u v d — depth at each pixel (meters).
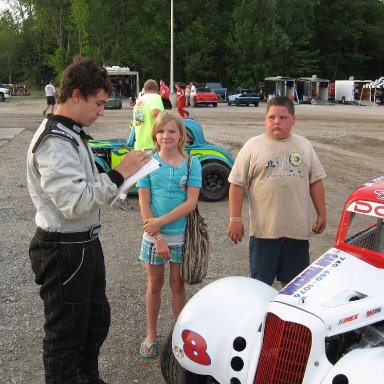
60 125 2.75
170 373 3.28
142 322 4.62
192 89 38.22
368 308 2.76
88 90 2.77
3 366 3.90
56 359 2.96
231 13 61.12
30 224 7.50
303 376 2.61
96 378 3.42
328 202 9.19
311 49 68.31
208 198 9.04
